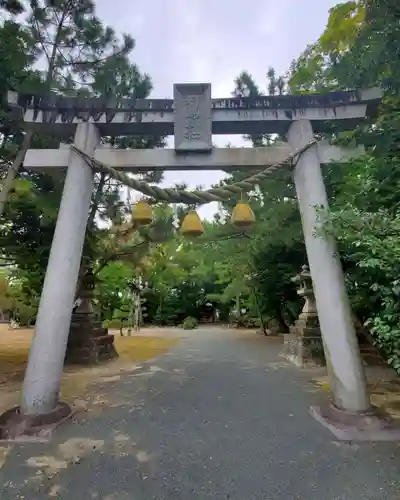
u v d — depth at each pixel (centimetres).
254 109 453
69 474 281
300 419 406
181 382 619
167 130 474
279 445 333
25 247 756
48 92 497
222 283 2202
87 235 788
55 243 420
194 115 447
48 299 402
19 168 648
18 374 686
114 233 873
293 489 258
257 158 459
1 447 330
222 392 543
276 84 930
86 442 344
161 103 455
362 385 374
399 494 250
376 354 771
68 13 657
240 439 350
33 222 725
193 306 2667
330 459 303
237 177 798
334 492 254
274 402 482
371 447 322
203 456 313
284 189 811
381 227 329
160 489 259
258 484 265
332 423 365
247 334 1677
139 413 436
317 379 629
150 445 338
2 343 1235
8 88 508
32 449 326
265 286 1305
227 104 454
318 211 394
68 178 439
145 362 844
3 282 2014
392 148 401
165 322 2505
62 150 461
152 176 813
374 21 362
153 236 841
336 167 500
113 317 1647
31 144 641
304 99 453
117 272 1305
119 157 457
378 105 441
